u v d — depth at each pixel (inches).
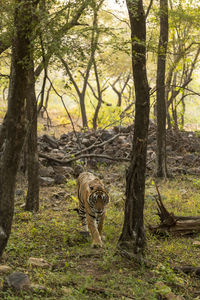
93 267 239.0
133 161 257.3
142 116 256.5
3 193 187.5
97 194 274.7
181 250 276.2
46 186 484.4
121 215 360.8
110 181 505.7
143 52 257.1
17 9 179.6
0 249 188.4
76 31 204.4
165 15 498.3
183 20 544.4
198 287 219.1
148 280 220.1
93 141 643.5
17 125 183.9
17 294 187.5
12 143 185.2
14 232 295.9
